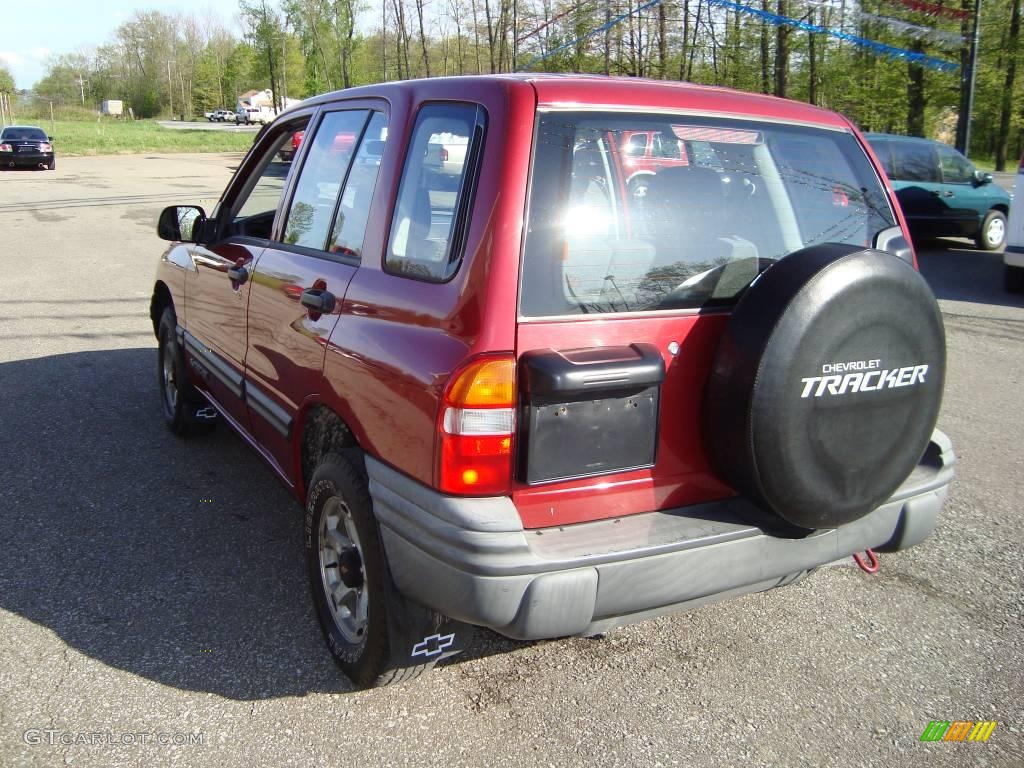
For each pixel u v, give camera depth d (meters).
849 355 2.57
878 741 2.82
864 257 2.56
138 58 116.44
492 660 3.24
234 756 2.67
